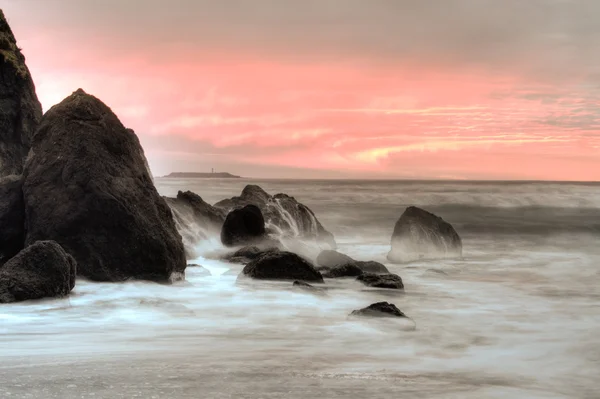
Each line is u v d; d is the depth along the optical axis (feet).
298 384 25.81
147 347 33.86
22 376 26.35
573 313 47.55
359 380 26.84
